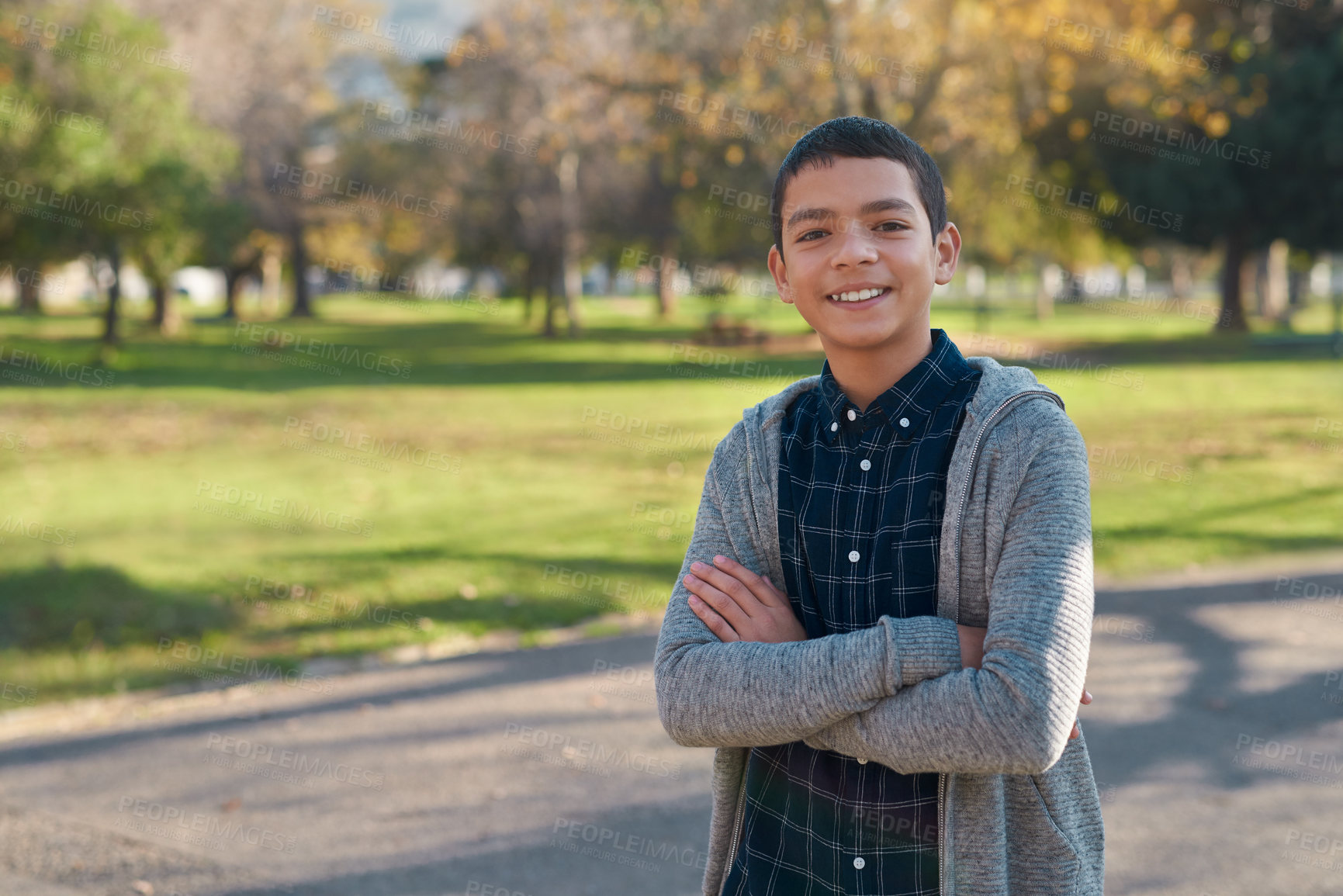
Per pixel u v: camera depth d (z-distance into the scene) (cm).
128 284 5069
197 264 3406
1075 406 1448
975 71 1892
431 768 422
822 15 1877
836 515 137
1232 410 1378
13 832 370
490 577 693
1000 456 128
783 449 145
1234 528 765
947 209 142
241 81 2959
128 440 1330
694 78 2020
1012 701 118
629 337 3362
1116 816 364
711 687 133
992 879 129
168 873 342
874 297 132
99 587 654
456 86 3145
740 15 1959
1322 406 1404
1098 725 439
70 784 410
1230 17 2672
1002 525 127
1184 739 423
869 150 132
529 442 1298
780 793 142
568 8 2414
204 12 2652
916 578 131
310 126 3612
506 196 3328
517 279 4534
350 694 506
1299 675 488
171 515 892
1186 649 525
